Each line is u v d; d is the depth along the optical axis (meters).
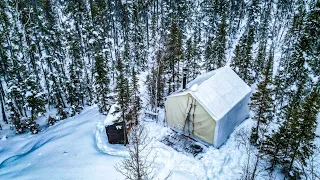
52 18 43.31
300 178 14.80
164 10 62.94
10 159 19.62
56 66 38.12
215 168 15.59
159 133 19.86
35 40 37.41
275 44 58.47
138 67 45.97
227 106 18.95
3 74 33.03
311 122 13.49
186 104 19.16
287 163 15.01
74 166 16.39
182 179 14.52
